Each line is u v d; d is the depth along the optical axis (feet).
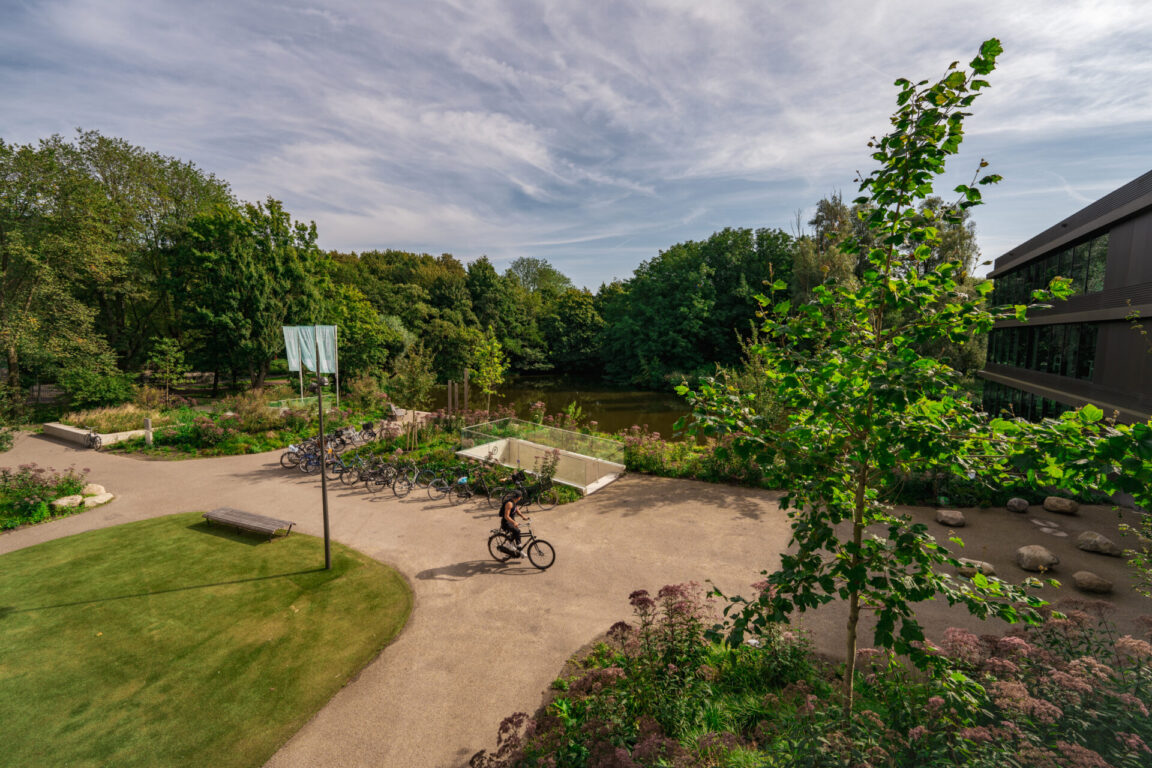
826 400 12.26
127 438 67.36
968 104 11.91
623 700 19.42
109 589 31.63
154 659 25.21
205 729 20.98
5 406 61.93
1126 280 52.65
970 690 14.66
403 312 184.03
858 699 18.43
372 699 22.68
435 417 74.33
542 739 17.31
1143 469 8.58
